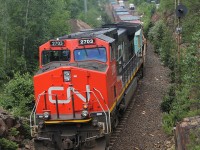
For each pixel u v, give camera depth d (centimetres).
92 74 1171
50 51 1262
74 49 1245
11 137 1290
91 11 7238
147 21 5781
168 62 2689
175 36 2878
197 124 1134
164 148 1284
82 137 1173
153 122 1584
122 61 1638
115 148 1302
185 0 2447
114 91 1355
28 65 2994
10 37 2883
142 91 2178
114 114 1383
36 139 1192
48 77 1179
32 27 2967
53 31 3644
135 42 2228
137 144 1338
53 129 1178
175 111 1502
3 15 2819
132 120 1627
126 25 2198
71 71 1161
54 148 1189
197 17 2234
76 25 5122
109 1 9856
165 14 4603
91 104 1175
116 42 1497
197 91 1388
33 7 2930
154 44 4106
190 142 1030
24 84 1852
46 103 1188
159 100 1955
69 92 1168
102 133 1151
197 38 1482
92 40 1242
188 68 1429
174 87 1833
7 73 2780
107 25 2166
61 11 4281
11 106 1756
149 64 3209
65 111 1177
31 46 3034
